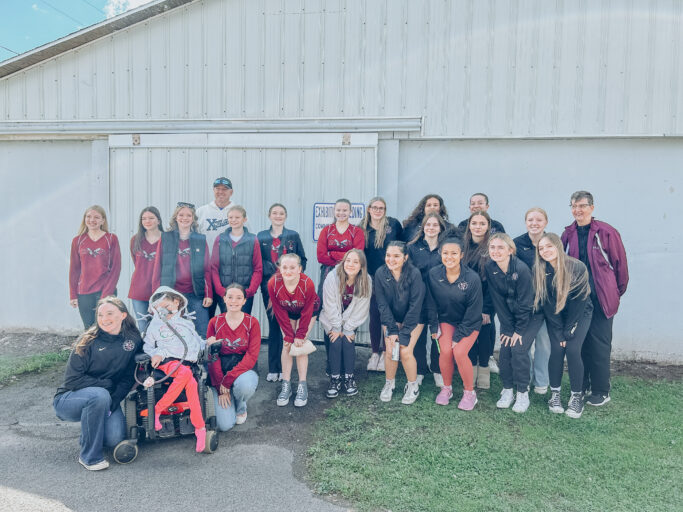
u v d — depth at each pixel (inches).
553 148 222.1
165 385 140.5
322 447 143.9
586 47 214.2
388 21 225.5
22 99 250.2
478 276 161.9
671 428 155.2
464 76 222.5
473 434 150.4
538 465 134.0
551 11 215.3
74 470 132.5
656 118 211.8
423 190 231.8
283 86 234.1
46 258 257.6
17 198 258.1
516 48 218.4
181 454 140.9
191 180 242.5
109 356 135.7
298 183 236.1
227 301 151.6
